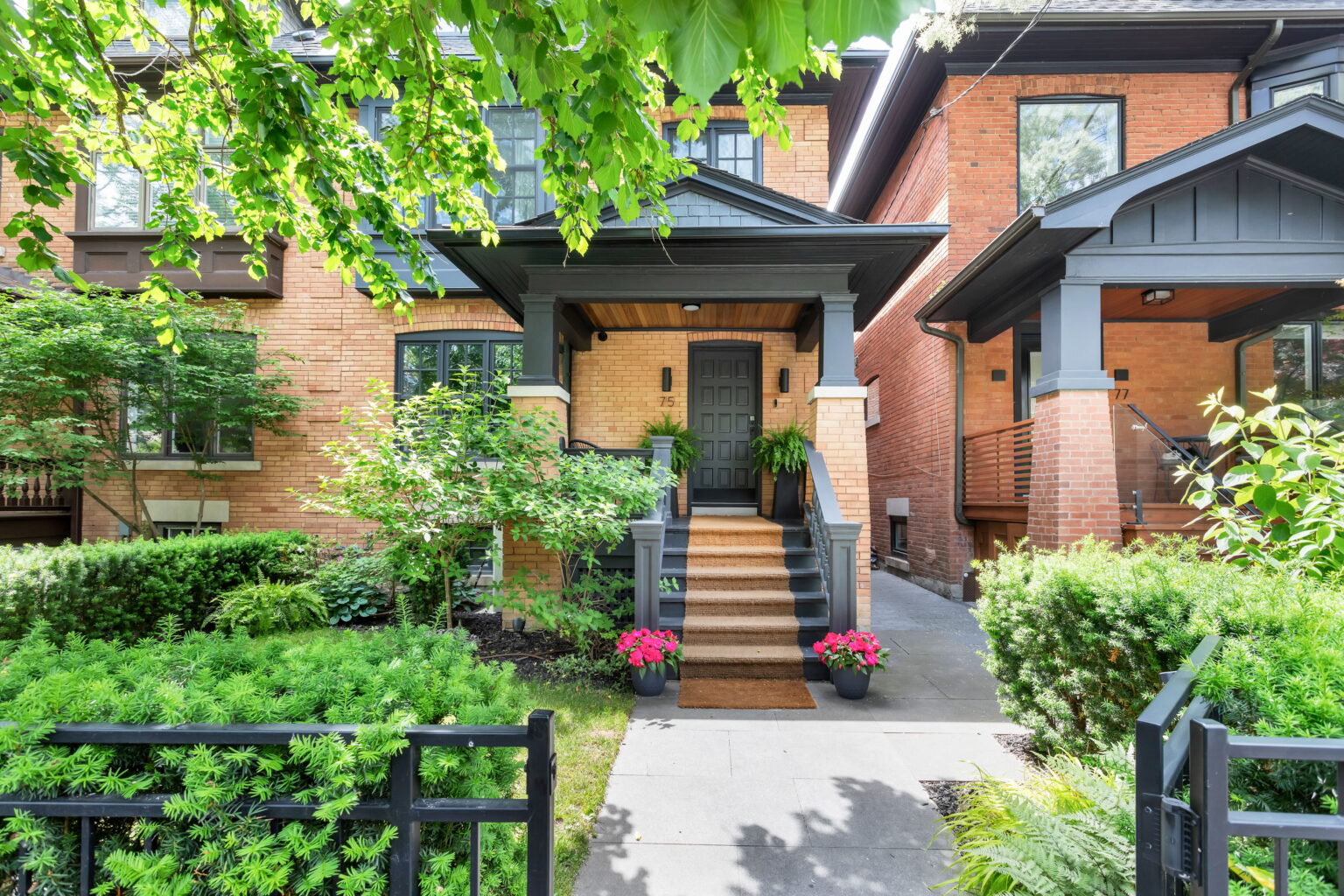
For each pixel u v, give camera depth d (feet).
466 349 30.22
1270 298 25.16
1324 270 19.29
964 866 8.61
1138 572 9.45
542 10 7.32
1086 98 28.86
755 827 9.73
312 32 30.35
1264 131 17.72
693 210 21.33
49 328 24.08
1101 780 7.28
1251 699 5.60
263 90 10.02
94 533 29.37
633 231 19.08
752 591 19.72
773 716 14.47
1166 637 8.25
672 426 28.30
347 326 30.17
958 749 12.66
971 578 28.04
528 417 19.02
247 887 4.59
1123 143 28.63
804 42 4.43
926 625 23.86
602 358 29.81
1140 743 4.08
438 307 30.25
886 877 8.50
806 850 9.13
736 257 20.68
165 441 29.84
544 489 18.43
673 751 12.50
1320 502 8.34
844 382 20.70
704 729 13.65
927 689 16.47
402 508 17.72
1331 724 5.14
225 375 26.78
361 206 12.68
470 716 5.75
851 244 19.74
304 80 10.61
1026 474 23.95
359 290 29.55
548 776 4.59
